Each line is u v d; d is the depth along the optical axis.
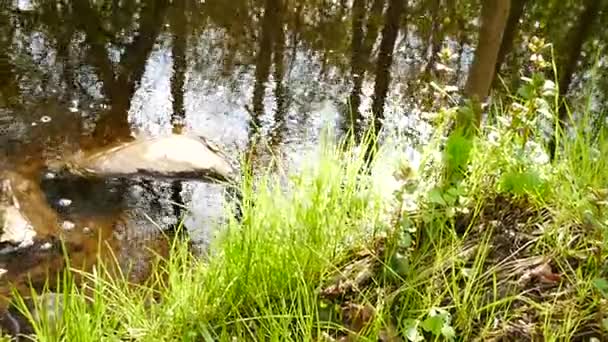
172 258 2.57
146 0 5.44
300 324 2.12
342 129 4.12
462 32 5.41
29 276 2.86
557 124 2.61
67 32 4.94
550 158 2.73
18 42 4.74
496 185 2.47
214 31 5.17
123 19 5.18
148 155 3.69
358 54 5.00
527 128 2.54
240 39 5.09
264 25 5.30
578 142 2.77
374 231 2.42
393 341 2.08
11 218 3.19
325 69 4.79
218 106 4.30
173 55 4.82
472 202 2.45
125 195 3.47
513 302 2.14
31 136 3.85
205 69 4.69
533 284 2.18
